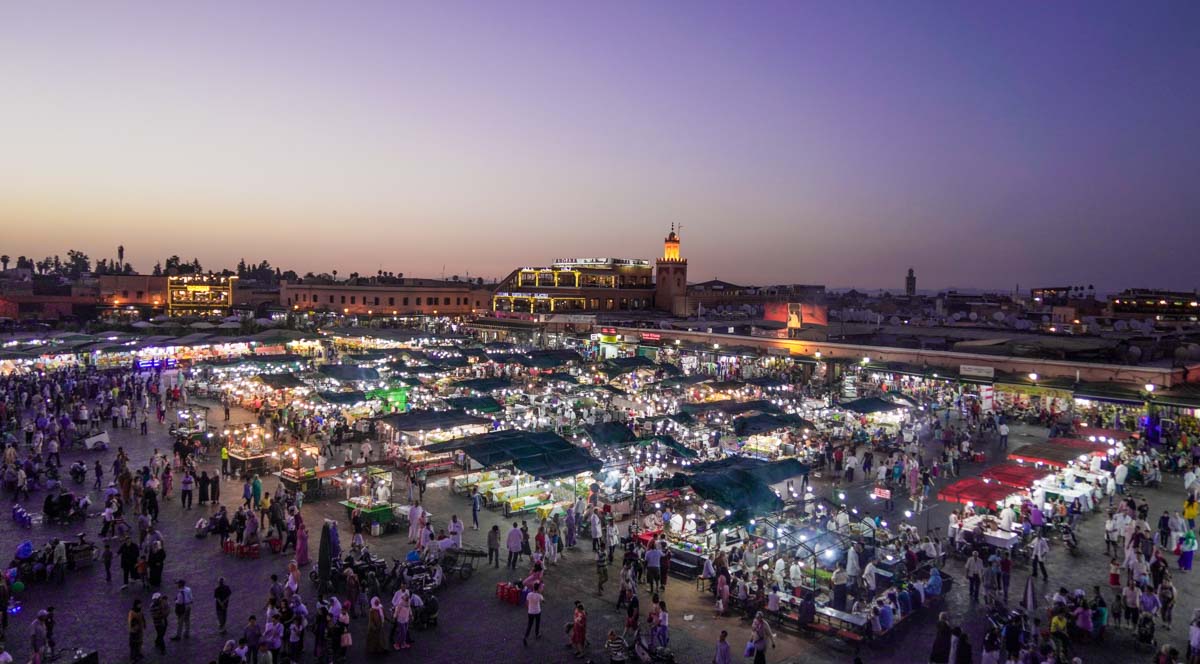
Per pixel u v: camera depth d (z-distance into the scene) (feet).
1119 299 355.97
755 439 119.03
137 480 85.51
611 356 221.87
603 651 56.34
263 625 58.95
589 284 349.20
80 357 192.65
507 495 91.30
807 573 68.80
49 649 52.60
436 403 138.41
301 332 234.17
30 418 132.57
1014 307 361.51
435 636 58.39
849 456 106.83
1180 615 63.26
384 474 94.43
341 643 53.47
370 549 75.72
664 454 110.73
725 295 376.48
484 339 285.43
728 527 71.00
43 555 66.33
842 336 203.72
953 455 109.60
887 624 58.59
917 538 75.20
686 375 166.40
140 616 52.80
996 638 52.47
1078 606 58.95
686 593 68.23
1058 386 132.77
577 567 73.72
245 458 101.81
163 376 160.76
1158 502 94.17
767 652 56.85
